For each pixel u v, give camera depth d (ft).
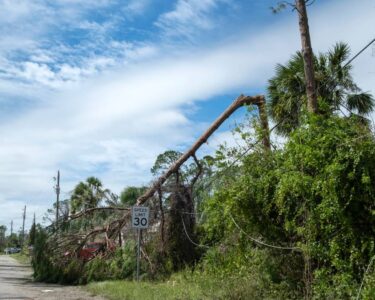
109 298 53.62
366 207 31.37
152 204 75.20
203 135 77.05
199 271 59.52
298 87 65.82
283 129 52.03
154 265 70.54
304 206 34.78
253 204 40.32
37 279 79.30
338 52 64.08
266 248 41.45
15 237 476.54
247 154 42.80
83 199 121.49
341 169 31.12
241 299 40.88
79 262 76.43
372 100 64.23
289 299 38.27
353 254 31.58
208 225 46.26
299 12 48.29
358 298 29.60
